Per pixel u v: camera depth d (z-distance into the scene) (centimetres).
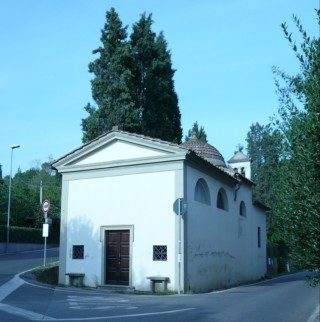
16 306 1208
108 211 2009
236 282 2502
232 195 2541
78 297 1495
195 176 2008
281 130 577
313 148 507
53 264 2250
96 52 3278
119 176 2014
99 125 3088
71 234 2078
